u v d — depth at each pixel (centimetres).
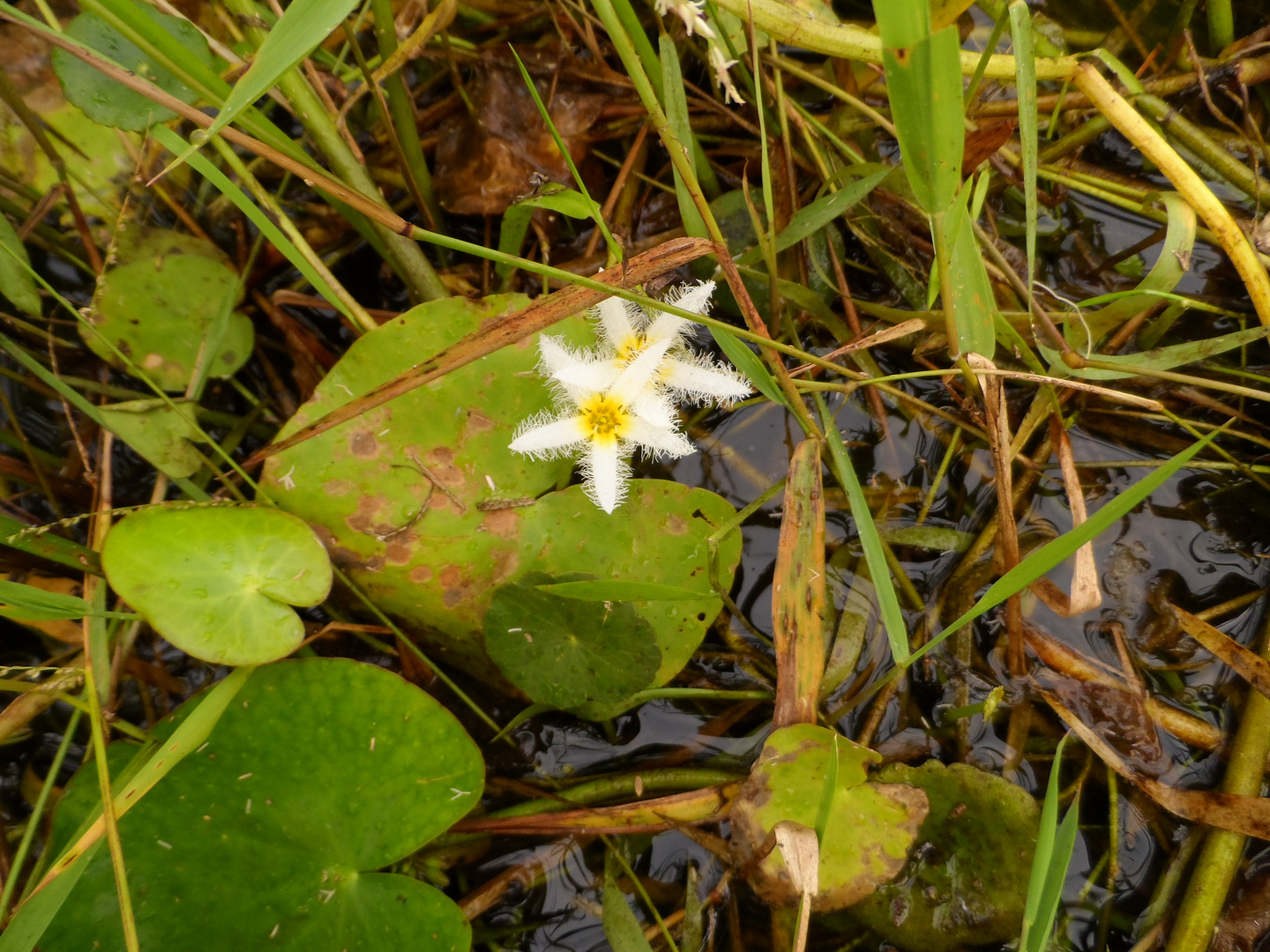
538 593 17
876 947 17
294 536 16
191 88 14
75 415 19
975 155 18
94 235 19
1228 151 21
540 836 18
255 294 20
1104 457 19
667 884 18
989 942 16
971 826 17
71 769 18
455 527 17
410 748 16
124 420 18
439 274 20
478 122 20
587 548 17
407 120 19
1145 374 17
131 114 15
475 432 17
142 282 18
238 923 15
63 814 16
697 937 17
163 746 15
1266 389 19
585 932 17
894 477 19
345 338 20
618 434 17
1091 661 18
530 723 18
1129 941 17
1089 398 19
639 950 16
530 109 20
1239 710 18
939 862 17
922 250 20
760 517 19
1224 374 19
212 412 19
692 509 17
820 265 20
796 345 19
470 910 17
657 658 17
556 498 17
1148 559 19
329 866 16
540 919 17
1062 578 19
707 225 15
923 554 19
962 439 19
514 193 20
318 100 18
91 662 17
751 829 16
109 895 15
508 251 18
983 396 17
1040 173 20
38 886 14
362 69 18
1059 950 17
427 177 19
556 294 15
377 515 17
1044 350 18
